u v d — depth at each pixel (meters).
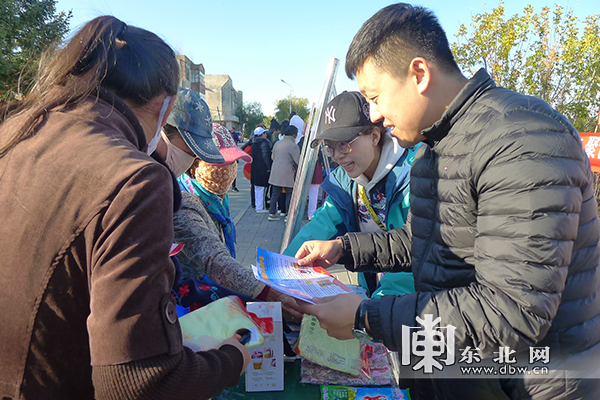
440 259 1.17
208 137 1.52
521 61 11.12
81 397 0.76
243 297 1.40
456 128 1.09
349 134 1.86
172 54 0.97
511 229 0.90
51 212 0.69
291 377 1.36
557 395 1.06
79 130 0.76
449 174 1.10
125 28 0.91
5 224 0.71
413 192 1.32
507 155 0.93
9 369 0.71
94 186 0.69
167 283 0.72
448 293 1.01
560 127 0.94
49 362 0.71
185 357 0.75
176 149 1.50
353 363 1.34
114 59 0.84
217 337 0.94
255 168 8.83
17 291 0.69
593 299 1.07
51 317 0.70
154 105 0.93
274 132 11.09
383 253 1.62
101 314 0.65
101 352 0.64
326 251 1.65
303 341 1.33
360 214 2.22
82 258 0.69
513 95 1.05
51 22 15.98
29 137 0.78
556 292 0.89
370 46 1.14
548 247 0.87
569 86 10.28
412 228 1.33
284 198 8.30
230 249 2.02
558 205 0.88
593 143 5.40
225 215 1.96
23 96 0.88
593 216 1.05
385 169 1.93
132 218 0.67
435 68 1.11
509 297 0.90
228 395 1.28
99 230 0.67
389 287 1.84
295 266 1.58
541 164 0.89
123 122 0.82
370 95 1.21
